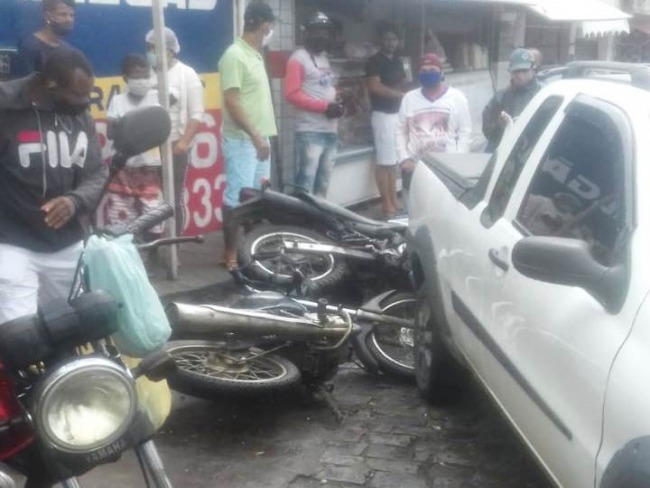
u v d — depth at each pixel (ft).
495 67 50.24
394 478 15.20
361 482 15.03
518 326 12.44
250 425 17.08
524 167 14.33
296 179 32.17
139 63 24.07
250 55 26.18
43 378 8.11
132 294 9.54
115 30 25.96
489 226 14.71
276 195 23.98
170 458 15.70
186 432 16.70
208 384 15.53
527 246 10.43
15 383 8.50
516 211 14.02
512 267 13.01
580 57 68.64
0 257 14.28
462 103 28.19
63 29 21.81
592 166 12.33
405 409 18.08
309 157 31.55
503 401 13.41
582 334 10.50
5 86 13.98
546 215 13.02
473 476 15.33
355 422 17.39
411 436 16.80
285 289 20.30
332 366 17.49
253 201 24.09
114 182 24.29
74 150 14.35
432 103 27.94
